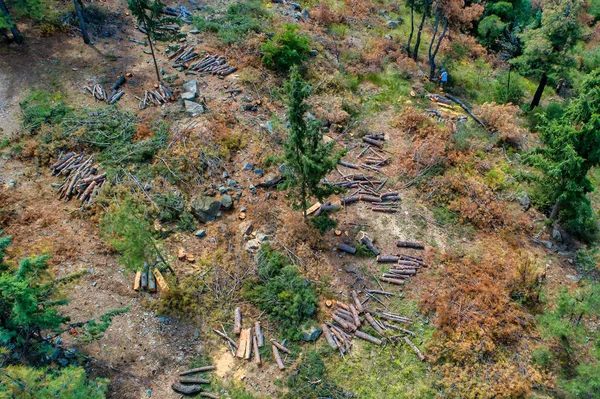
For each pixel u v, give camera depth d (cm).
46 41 2497
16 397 1093
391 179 2175
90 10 2722
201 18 2861
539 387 1475
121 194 1845
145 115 2192
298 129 1561
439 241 1919
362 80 2845
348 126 2433
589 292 1677
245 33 2811
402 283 1738
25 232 1711
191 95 2300
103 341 1467
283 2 3353
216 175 2003
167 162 1969
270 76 2572
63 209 1809
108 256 1695
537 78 2939
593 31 3447
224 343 1514
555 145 1855
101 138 2031
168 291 1584
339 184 2098
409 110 2506
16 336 1267
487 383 1454
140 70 2461
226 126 2212
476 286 1709
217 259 1720
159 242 1750
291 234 1812
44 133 2017
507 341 1581
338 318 1595
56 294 1444
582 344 1605
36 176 1911
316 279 1706
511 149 2436
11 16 2431
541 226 2048
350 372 1470
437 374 1481
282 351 1505
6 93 2200
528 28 2953
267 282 1655
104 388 1228
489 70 3272
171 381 1410
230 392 1395
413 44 3325
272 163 1836
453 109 2756
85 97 2238
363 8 3575
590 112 1773
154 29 2258
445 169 2227
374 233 1916
